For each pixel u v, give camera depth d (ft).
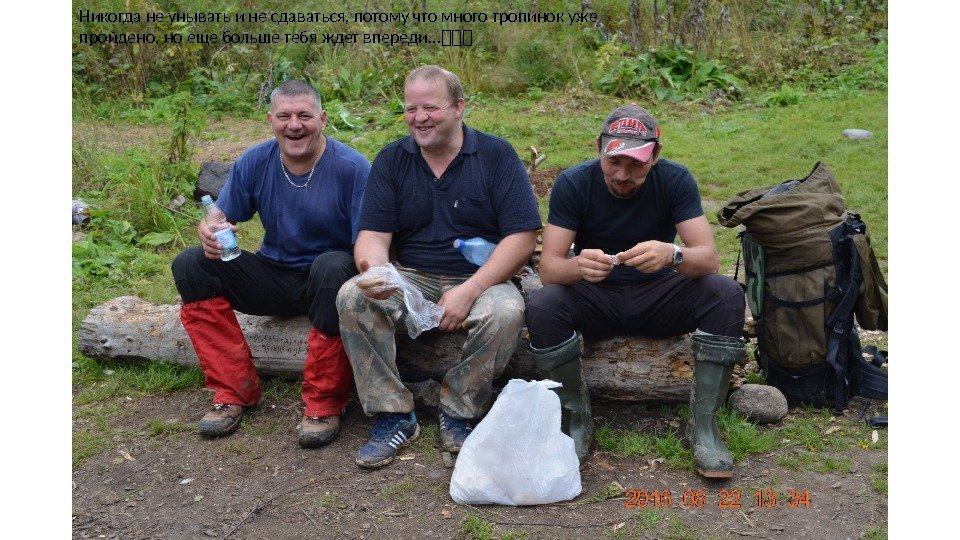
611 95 34.63
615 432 12.92
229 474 12.23
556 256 12.24
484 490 11.23
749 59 36.81
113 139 29.09
